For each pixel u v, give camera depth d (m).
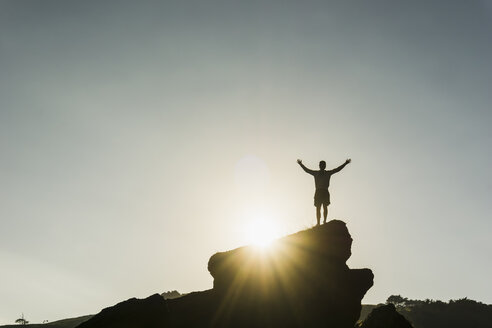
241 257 32.91
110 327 28.70
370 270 33.19
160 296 30.81
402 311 122.69
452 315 118.56
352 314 31.30
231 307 30.84
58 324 90.81
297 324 29.91
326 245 32.12
